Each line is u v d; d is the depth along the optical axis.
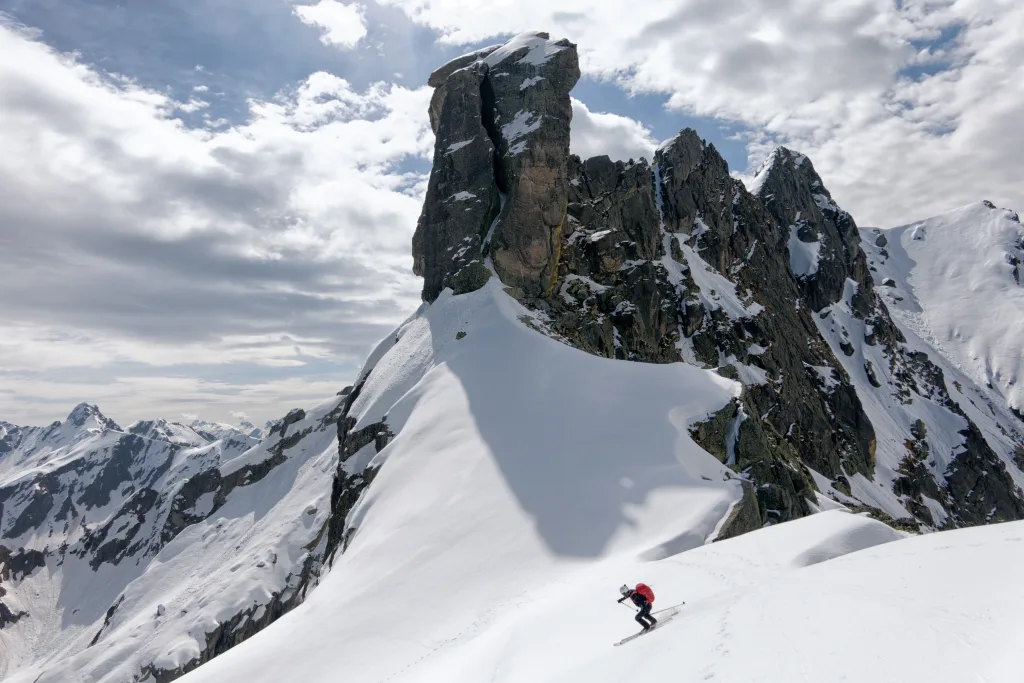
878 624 11.60
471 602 28.19
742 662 11.45
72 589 176.50
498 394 48.78
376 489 44.12
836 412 98.25
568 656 16.75
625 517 31.86
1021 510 119.25
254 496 108.19
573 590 23.62
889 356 137.25
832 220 157.88
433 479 40.94
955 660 9.43
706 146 113.06
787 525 24.42
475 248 66.44
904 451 111.50
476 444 42.91
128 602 94.25
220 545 99.19
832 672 10.11
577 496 34.38
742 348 83.88
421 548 33.75
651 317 72.81
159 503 179.25
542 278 66.00
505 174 67.75
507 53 72.12
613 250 73.31
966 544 16.27
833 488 81.75
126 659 74.56
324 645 27.78
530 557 30.48
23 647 157.75
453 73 72.00
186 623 71.88
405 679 22.58
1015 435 169.88
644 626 16.45
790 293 111.69
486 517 34.75
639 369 50.62
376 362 76.19
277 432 117.12
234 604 70.31
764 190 149.38
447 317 63.31
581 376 49.47
